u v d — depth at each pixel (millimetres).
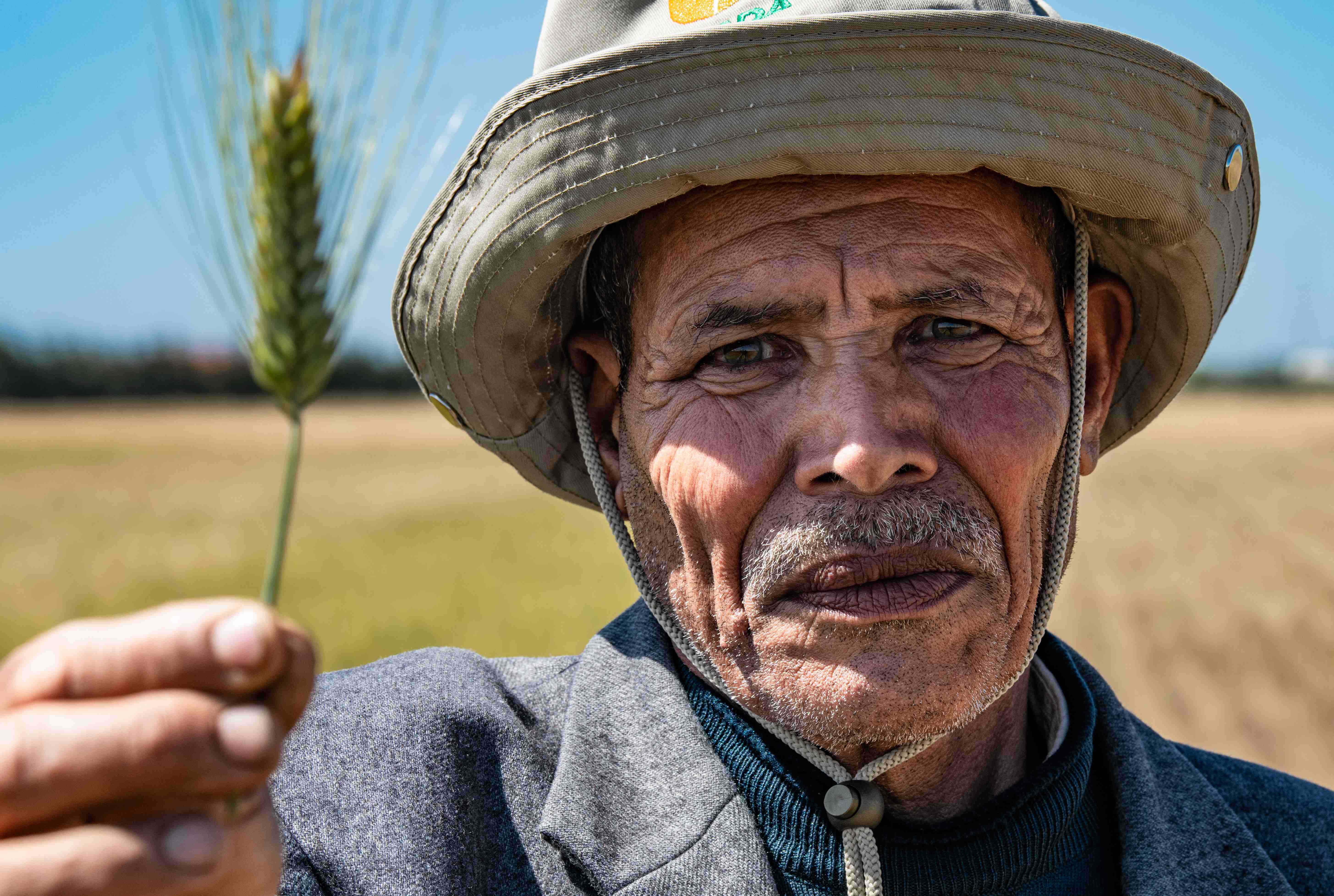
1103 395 1720
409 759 1520
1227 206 1534
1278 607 15273
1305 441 60875
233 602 763
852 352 1420
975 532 1392
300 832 1454
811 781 1461
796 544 1385
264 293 1516
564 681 1744
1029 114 1299
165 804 753
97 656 736
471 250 1543
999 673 1413
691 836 1436
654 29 1464
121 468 38344
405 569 14852
